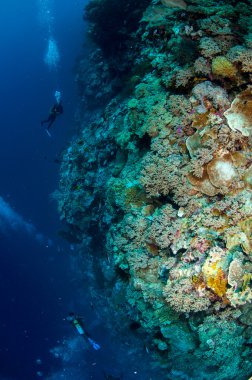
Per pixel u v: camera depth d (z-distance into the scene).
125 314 5.64
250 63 3.81
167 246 3.92
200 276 3.57
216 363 4.26
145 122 4.30
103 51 8.58
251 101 3.70
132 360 8.34
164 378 7.40
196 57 4.26
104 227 6.02
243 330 3.88
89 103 12.30
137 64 6.43
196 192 3.80
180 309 3.62
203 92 3.88
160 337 4.63
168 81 4.31
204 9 4.79
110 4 7.88
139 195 4.34
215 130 3.72
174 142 3.97
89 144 7.26
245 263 3.47
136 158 4.77
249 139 3.65
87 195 6.95
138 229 4.15
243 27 4.41
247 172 3.61
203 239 3.66
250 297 3.43
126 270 4.39
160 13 5.50
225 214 3.65
